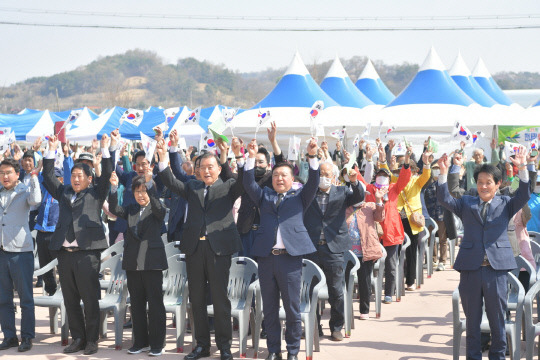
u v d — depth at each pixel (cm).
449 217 1002
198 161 697
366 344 691
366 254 770
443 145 1834
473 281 573
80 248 650
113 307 684
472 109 1788
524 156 562
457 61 2253
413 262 961
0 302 671
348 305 721
